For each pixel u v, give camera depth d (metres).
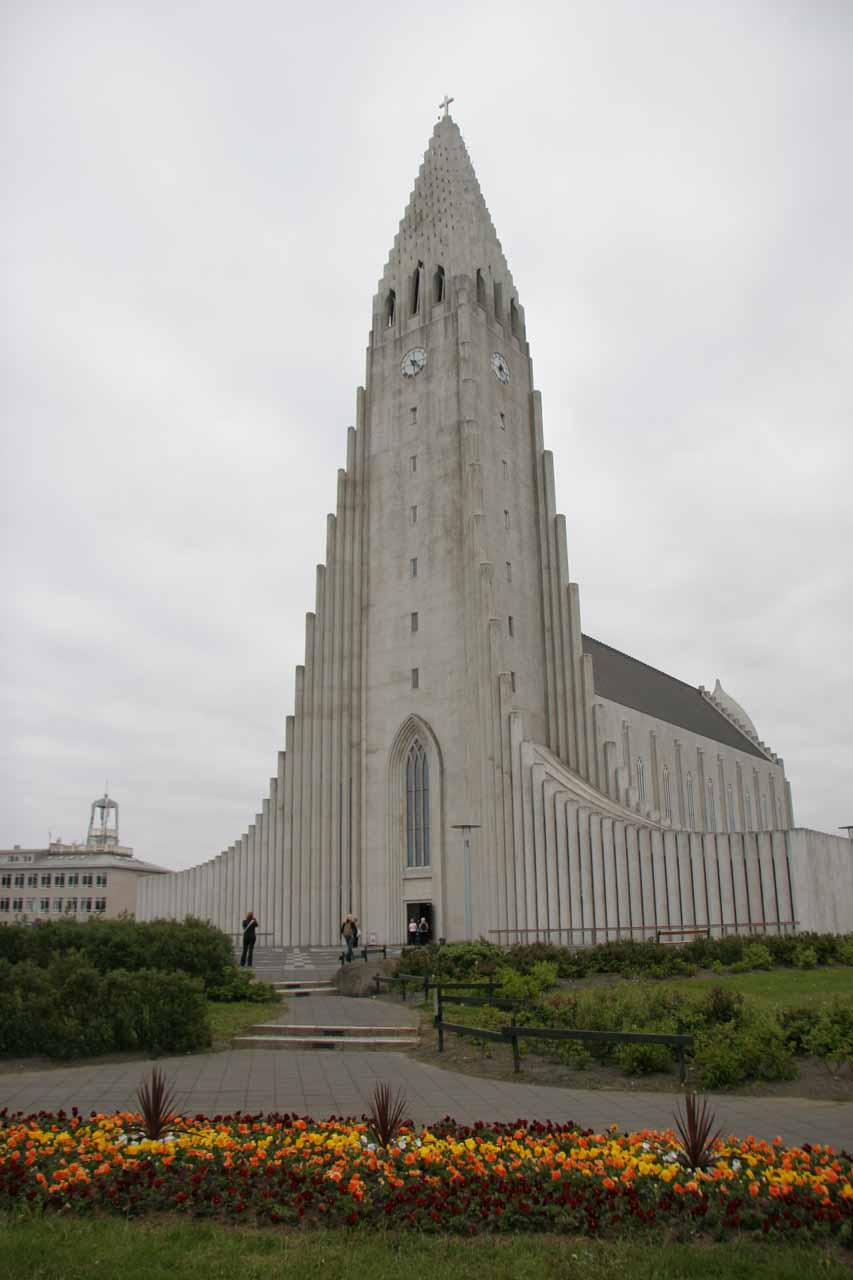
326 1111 15.16
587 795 55.50
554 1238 9.68
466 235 68.94
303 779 64.50
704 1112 12.05
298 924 62.09
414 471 65.69
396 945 57.03
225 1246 9.27
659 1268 8.70
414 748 61.50
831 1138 13.09
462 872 57.03
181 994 21.95
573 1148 11.62
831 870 50.69
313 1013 27.83
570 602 64.56
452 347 66.06
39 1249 9.09
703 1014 19.94
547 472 68.31
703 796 89.00
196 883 69.44
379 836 60.97
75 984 21.33
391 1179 10.71
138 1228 9.82
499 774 56.09
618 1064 18.62
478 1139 12.17
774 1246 9.23
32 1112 15.22
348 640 65.25
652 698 88.88
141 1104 13.14
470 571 60.31
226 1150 11.66
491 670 57.62
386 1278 8.52
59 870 120.38
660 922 48.78
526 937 52.75
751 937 40.38
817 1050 18.42
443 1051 21.16
